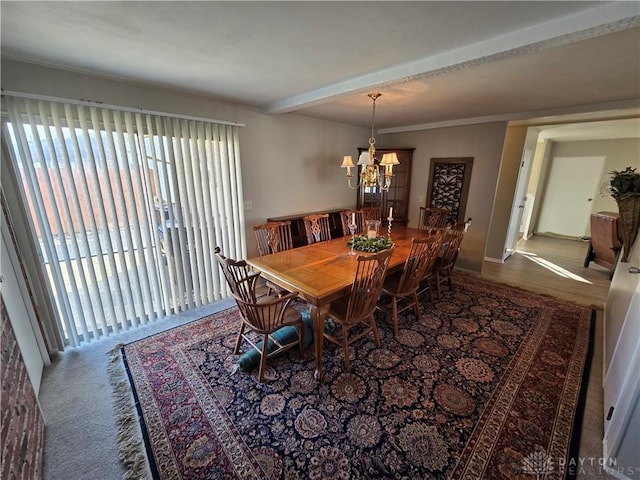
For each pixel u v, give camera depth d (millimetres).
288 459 1505
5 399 1243
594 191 6344
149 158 2674
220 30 1603
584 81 2406
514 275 4223
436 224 4531
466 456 1505
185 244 3037
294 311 2283
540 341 2504
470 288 3701
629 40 1660
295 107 3119
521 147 4414
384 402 1857
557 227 6973
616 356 1860
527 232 6715
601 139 6105
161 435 1649
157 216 2799
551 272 4363
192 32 1626
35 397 1663
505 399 1868
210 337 2611
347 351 2148
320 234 3721
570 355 2307
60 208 2264
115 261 2592
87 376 2131
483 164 4141
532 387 1969
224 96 3027
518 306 3178
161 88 2715
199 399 1901
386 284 2729
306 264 2592
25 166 2076
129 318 2766
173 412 1801
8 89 1998
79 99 2273
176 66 2156
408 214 5145
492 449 1539
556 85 2531
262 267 2527
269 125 3709
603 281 3965
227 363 2252
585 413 1757
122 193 2539
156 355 2359
